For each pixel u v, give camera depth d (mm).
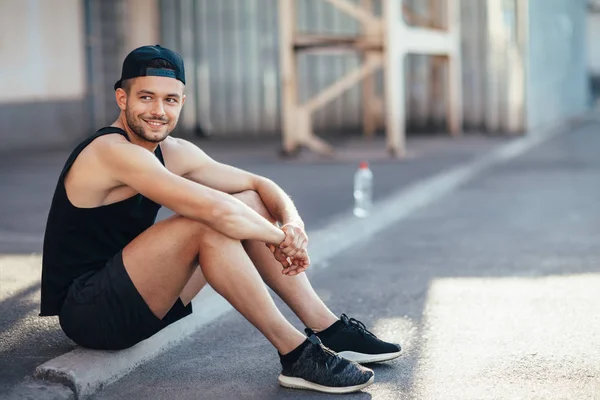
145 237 3715
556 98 23359
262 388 3869
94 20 19047
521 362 4191
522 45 19203
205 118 20359
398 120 14633
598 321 4914
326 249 7332
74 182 3678
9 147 16812
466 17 19656
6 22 16578
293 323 4988
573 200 10148
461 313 5180
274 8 20062
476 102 19984
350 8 14289
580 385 3844
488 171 13281
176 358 4344
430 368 4121
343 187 10953
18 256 6840
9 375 3793
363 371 3799
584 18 30141
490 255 7047
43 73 17609
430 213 9492
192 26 20062
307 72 20359
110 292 3719
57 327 4578
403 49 14711
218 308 5242
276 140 19125
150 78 3643
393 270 6531
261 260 3980
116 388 3887
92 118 19109
